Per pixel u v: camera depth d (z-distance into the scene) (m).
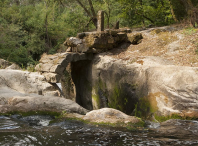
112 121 6.29
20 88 9.52
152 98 7.77
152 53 10.37
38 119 7.07
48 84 9.83
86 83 11.79
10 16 31.12
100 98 10.71
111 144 4.92
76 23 21.67
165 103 7.27
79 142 5.04
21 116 7.25
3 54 25.31
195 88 6.71
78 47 11.13
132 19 20.27
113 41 11.51
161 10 19.67
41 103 7.58
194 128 6.02
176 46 10.47
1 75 9.64
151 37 12.34
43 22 30.25
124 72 9.28
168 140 5.14
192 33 11.30
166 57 9.59
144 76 8.23
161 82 7.45
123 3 19.23
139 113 8.34
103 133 5.61
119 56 10.86
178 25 14.41
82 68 12.10
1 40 25.77
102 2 20.16
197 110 6.59
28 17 32.72
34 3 38.91
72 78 13.09
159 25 19.55
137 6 19.25
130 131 5.77
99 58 11.02
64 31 30.72
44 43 29.75
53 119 6.97
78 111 7.63
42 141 5.09
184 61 8.90
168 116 7.05
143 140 5.15
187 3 13.91
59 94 9.63
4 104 7.69
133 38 11.92
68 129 5.95
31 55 29.56
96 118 6.55
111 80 10.03
